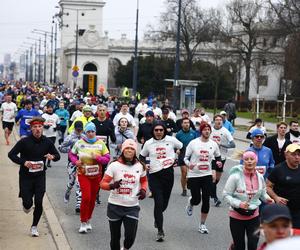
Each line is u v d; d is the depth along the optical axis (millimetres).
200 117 18375
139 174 7438
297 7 50969
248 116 55938
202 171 9742
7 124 22734
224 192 7246
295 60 52875
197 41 73375
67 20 113125
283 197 7301
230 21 72375
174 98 39281
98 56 105812
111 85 113000
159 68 76562
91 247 8586
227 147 12891
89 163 9375
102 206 11906
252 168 7188
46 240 8844
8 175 15289
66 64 111500
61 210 11320
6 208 11062
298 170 7301
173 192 13797
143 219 10742
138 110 26328
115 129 12781
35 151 8758
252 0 69500
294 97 57500
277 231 3955
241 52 70125
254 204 7195
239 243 7211
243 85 88062
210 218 10961
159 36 74312
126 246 7531
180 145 9602
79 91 54781
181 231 9820
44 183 8922
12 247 8375
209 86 70688
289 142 10227
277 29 55750
